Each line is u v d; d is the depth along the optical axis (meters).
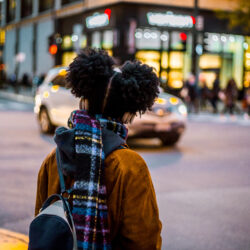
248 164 10.34
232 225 5.96
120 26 30.11
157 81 2.10
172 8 30.97
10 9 54.25
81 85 2.02
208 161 10.59
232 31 33.22
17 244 4.84
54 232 1.76
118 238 1.93
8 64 54.12
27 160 10.16
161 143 13.08
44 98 14.72
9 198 6.96
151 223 1.90
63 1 38.84
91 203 1.85
